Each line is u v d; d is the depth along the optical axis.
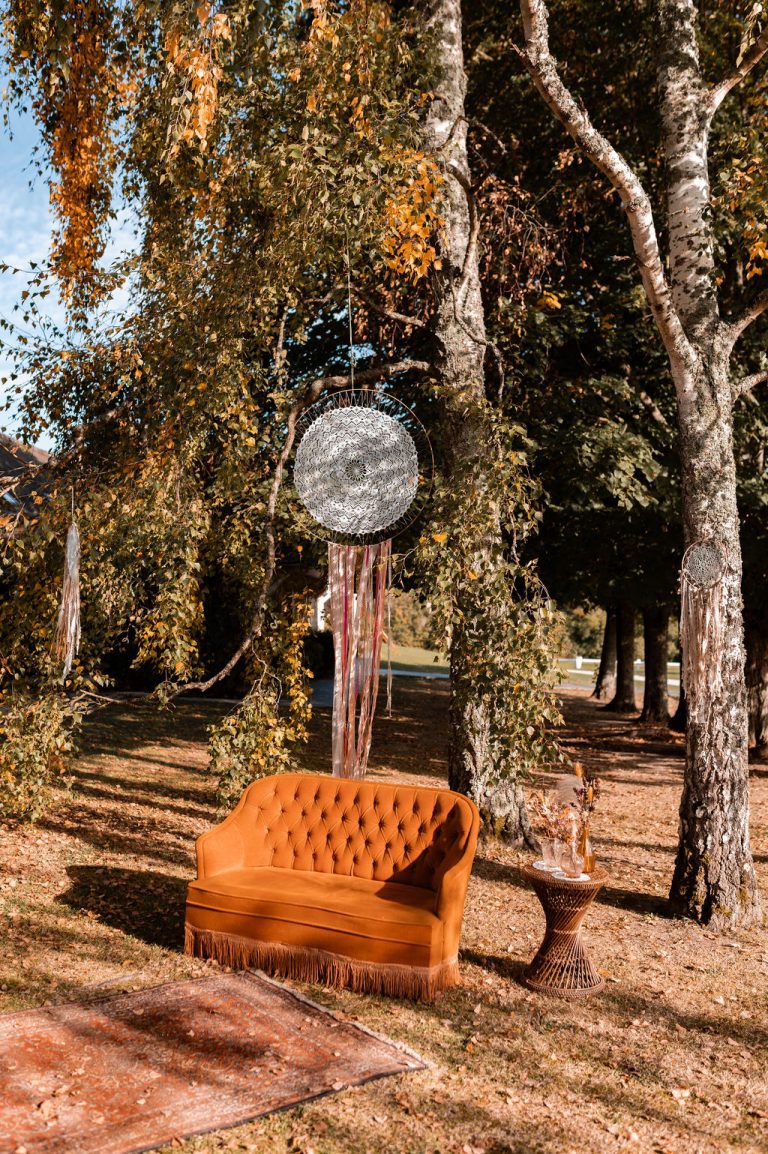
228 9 7.07
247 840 7.01
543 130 13.45
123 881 7.91
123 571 8.57
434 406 11.17
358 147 7.45
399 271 7.91
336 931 5.96
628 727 22.36
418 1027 5.43
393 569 8.17
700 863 7.73
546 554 15.09
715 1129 4.47
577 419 12.59
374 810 6.91
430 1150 4.13
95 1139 4.04
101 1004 5.48
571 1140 4.30
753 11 7.87
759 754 17.52
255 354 8.84
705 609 7.77
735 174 7.88
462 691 8.15
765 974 6.62
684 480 8.03
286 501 9.18
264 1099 4.46
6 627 8.57
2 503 8.19
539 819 6.38
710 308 8.18
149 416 8.18
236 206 8.32
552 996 6.04
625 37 12.84
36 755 8.55
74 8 8.61
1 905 7.01
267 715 8.52
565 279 13.58
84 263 9.20
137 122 8.81
